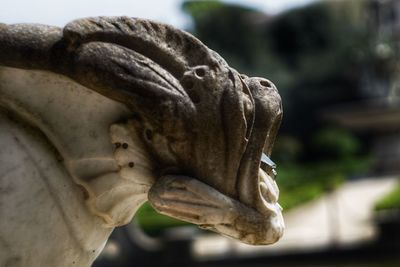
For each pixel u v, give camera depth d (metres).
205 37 17.61
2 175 1.07
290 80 17.70
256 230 1.08
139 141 1.09
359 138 16.41
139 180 1.10
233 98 1.07
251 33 17.69
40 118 1.10
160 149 1.08
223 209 1.07
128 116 1.09
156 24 1.08
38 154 1.09
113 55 1.07
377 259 5.76
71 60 1.06
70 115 1.10
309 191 10.05
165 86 1.06
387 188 10.92
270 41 18.66
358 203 9.24
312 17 18.33
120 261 5.36
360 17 17.86
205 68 1.07
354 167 13.79
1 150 1.08
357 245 5.94
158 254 5.54
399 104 11.84
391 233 5.83
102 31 1.07
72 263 1.13
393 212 6.45
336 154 15.60
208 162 1.07
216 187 1.08
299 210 8.91
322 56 18.05
